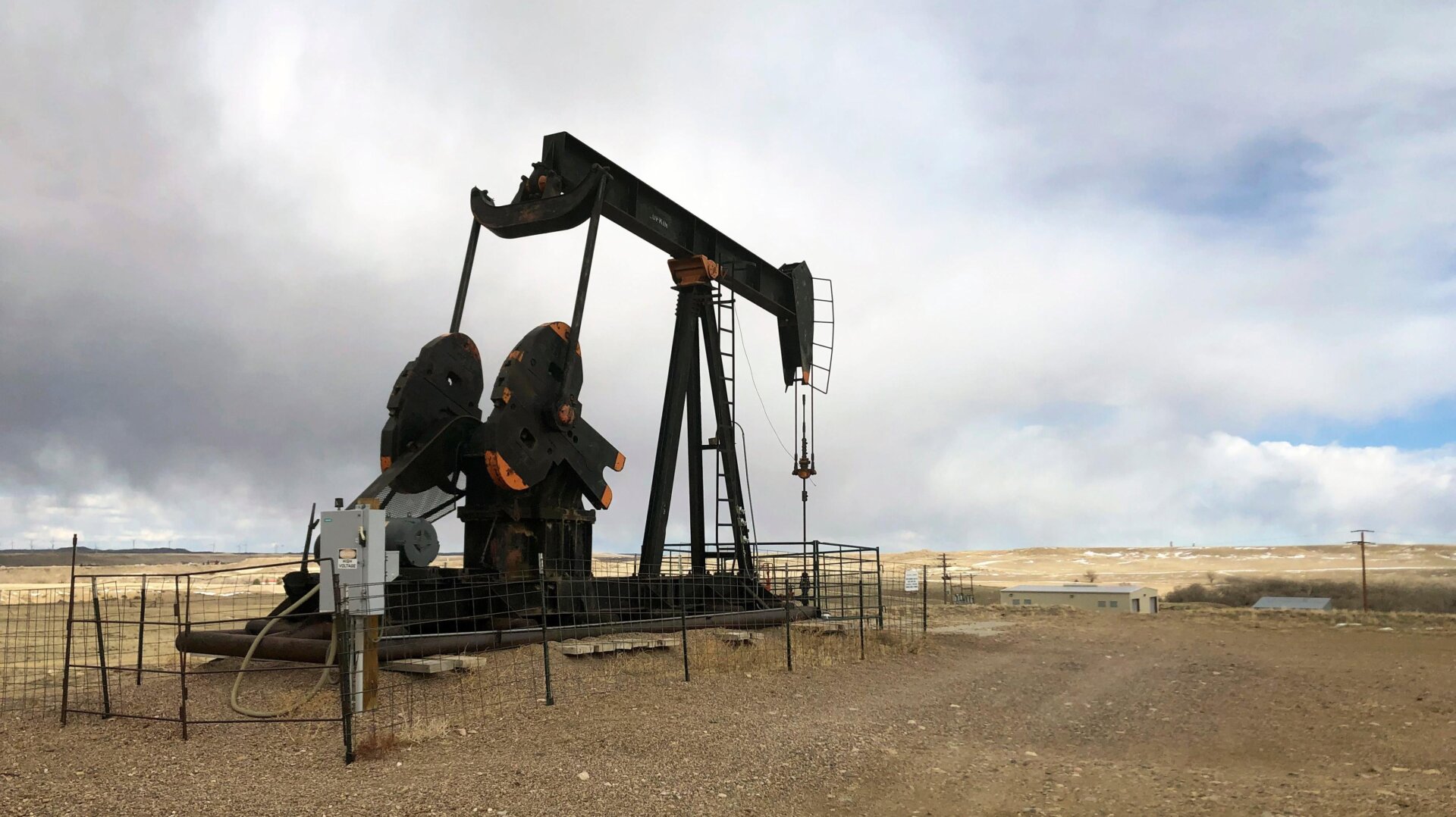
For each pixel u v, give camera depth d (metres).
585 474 15.51
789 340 22.84
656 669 12.53
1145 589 52.22
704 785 7.37
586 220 16.55
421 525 12.82
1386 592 92.12
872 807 7.16
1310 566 147.25
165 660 14.41
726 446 19.31
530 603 14.21
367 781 7.20
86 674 12.20
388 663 11.12
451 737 8.66
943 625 22.38
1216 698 12.58
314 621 11.18
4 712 9.74
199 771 7.50
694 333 19.19
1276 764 8.89
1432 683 13.22
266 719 9.08
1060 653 17.36
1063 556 176.25
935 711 11.20
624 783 7.29
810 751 8.52
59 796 6.79
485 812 6.50
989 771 8.29
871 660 14.92
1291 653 16.94
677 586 17.73
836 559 19.81
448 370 14.89
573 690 10.81
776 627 17.56
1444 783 7.64
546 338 14.91
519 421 14.21
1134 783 7.88
